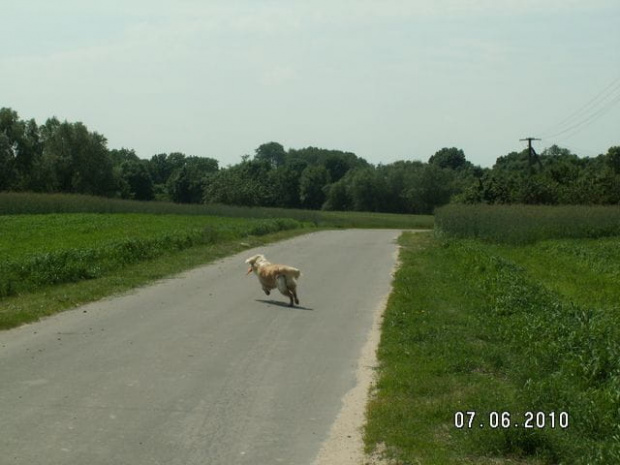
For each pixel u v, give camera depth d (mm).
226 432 7238
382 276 19828
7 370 9367
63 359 9992
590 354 9320
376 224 62219
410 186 96250
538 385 8289
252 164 108875
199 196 103938
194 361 10039
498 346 10797
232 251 25703
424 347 10711
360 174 98188
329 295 16297
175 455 6594
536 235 33875
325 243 32031
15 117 84562
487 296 14898
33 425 7273
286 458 6590
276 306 14680
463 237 35031
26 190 82750
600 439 7020
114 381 8945
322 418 7738
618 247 28625
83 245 22750
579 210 36344
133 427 7301
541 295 14656
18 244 23484
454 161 138500
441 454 6551
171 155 153750
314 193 105500
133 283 17234
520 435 6727
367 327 12641
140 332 11891
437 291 16312
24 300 14391
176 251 23750
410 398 8281
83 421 7438
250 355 10453
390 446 6809
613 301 16062
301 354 10578
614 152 70125
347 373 9570
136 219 41906
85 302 14742
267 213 58188
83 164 87125
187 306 14508
